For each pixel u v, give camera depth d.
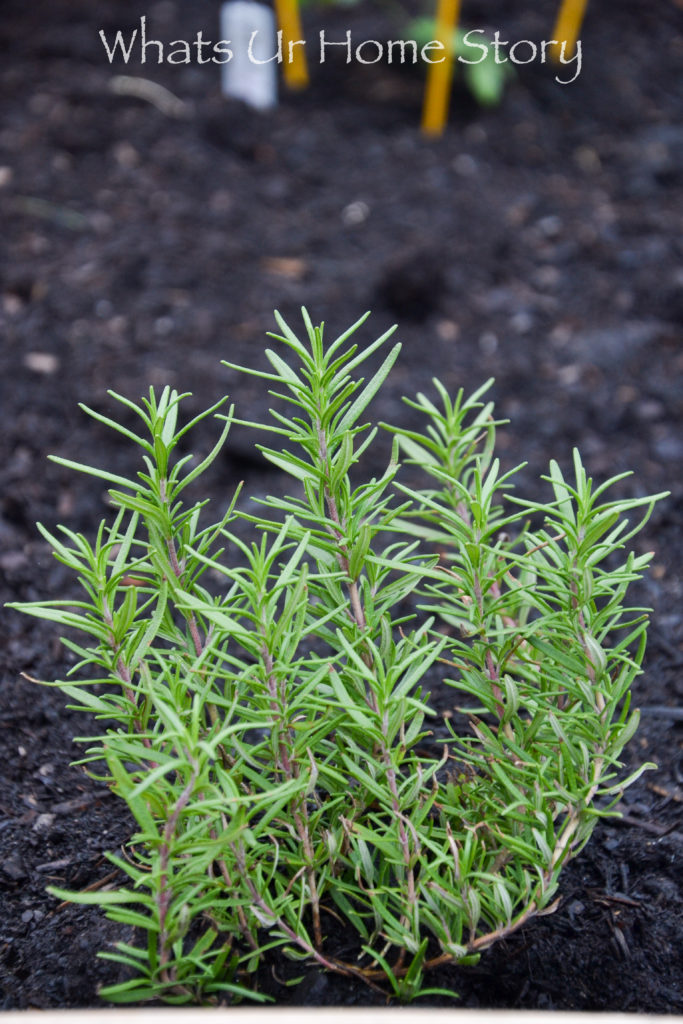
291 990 0.64
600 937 0.67
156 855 0.61
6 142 1.44
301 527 0.62
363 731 0.62
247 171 1.48
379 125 1.59
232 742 0.62
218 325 1.18
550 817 0.61
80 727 0.78
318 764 0.61
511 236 1.36
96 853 0.71
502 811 0.61
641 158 1.52
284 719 0.60
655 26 1.85
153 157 1.46
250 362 1.12
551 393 1.10
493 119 1.60
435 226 1.36
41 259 1.25
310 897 0.63
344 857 0.64
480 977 0.65
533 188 1.46
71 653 0.82
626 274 1.29
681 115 1.63
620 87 1.68
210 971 0.61
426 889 0.62
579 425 1.05
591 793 0.62
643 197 1.44
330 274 1.28
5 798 0.73
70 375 1.08
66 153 1.45
